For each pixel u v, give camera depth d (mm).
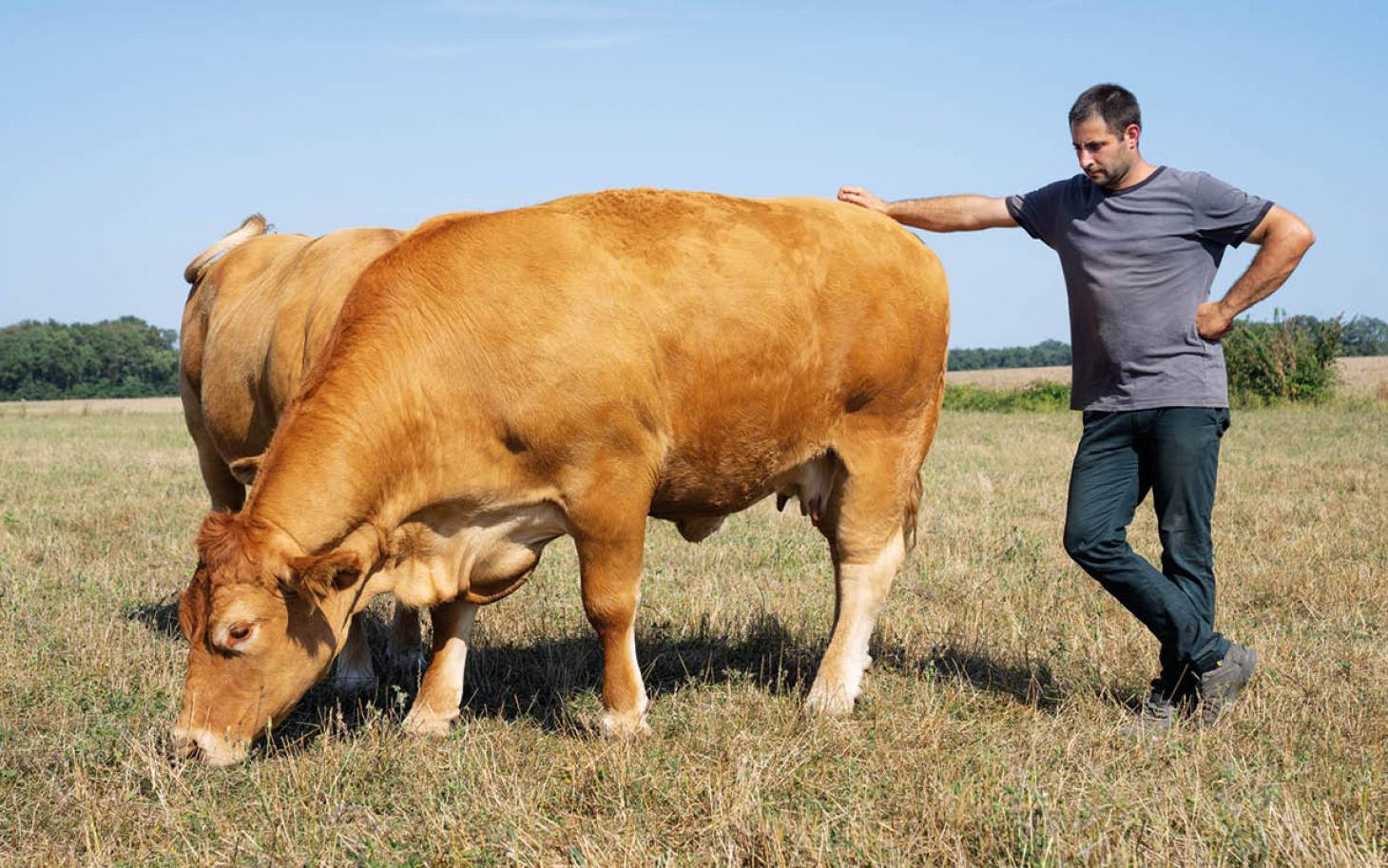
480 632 6266
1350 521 9547
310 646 4258
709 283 4629
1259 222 4652
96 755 4336
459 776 4117
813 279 4887
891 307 5070
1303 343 29906
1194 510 4824
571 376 4348
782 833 3582
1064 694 5199
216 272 6438
